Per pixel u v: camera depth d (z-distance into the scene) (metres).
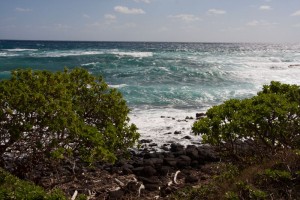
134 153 14.65
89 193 10.08
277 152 8.88
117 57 55.78
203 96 27.09
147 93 27.45
